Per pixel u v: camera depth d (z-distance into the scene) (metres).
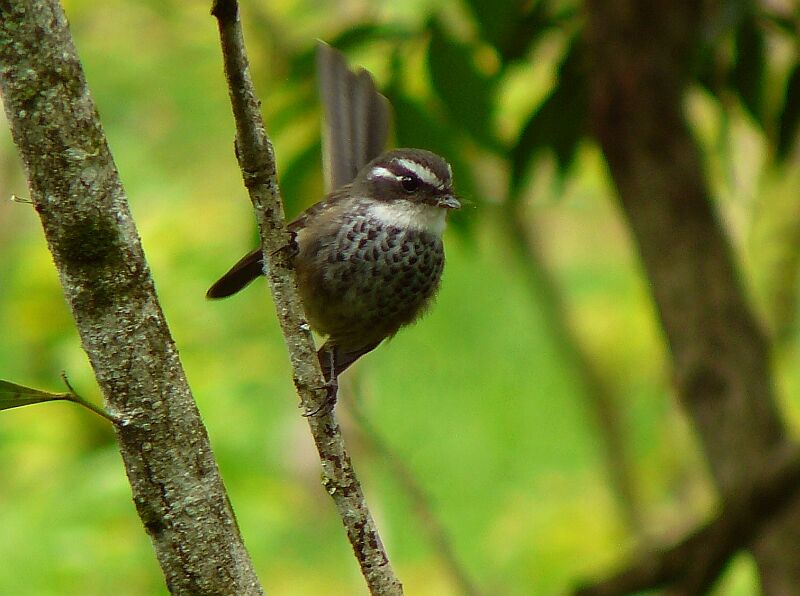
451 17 10.91
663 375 14.00
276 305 5.78
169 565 5.32
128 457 5.22
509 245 14.45
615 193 10.02
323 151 9.97
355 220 9.34
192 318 12.66
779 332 13.14
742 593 13.69
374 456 13.65
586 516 14.12
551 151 10.84
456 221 10.30
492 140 9.94
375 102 9.93
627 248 15.51
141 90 15.07
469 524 15.10
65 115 4.84
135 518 11.00
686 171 9.68
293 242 6.01
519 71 11.28
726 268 9.66
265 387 13.31
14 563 10.45
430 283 9.77
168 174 14.83
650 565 9.66
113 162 5.01
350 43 10.10
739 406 9.43
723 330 9.52
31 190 4.94
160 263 12.88
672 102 9.68
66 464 11.36
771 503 9.16
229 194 14.88
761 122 10.50
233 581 5.34
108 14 14.95
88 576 10.56
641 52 9.63
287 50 13.19
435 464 15.55
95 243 4.97
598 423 14.00
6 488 11.34
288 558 13.43
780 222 13.13
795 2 10.03
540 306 14.13
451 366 15.95
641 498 14.40
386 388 15.81
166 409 5.18
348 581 13.44
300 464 13.69
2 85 4.82
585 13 9.80
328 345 9.85
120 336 5.08
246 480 11.65
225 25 5.20
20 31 4.73
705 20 9.57
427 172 9.55
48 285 12.38
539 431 15.75
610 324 15.14
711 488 11.35
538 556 14.02
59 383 11.60
